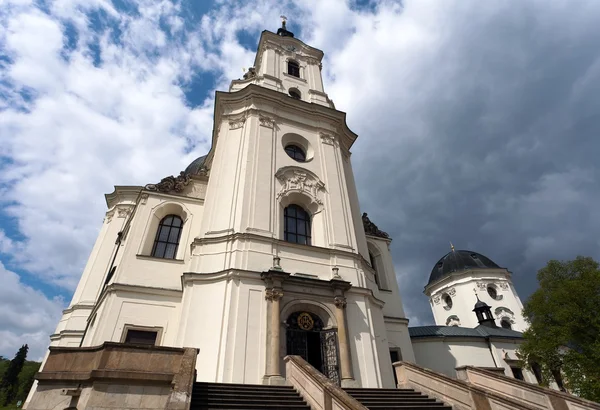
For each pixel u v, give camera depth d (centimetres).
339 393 954
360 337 1809
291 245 1989
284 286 1770
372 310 2048
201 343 1584
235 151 2334
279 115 2639
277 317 1636
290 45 3512
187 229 2288
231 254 1833
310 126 2722
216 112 2859
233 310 1633
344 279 1981
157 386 1016
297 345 1686
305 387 1166
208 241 1908
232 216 2003
